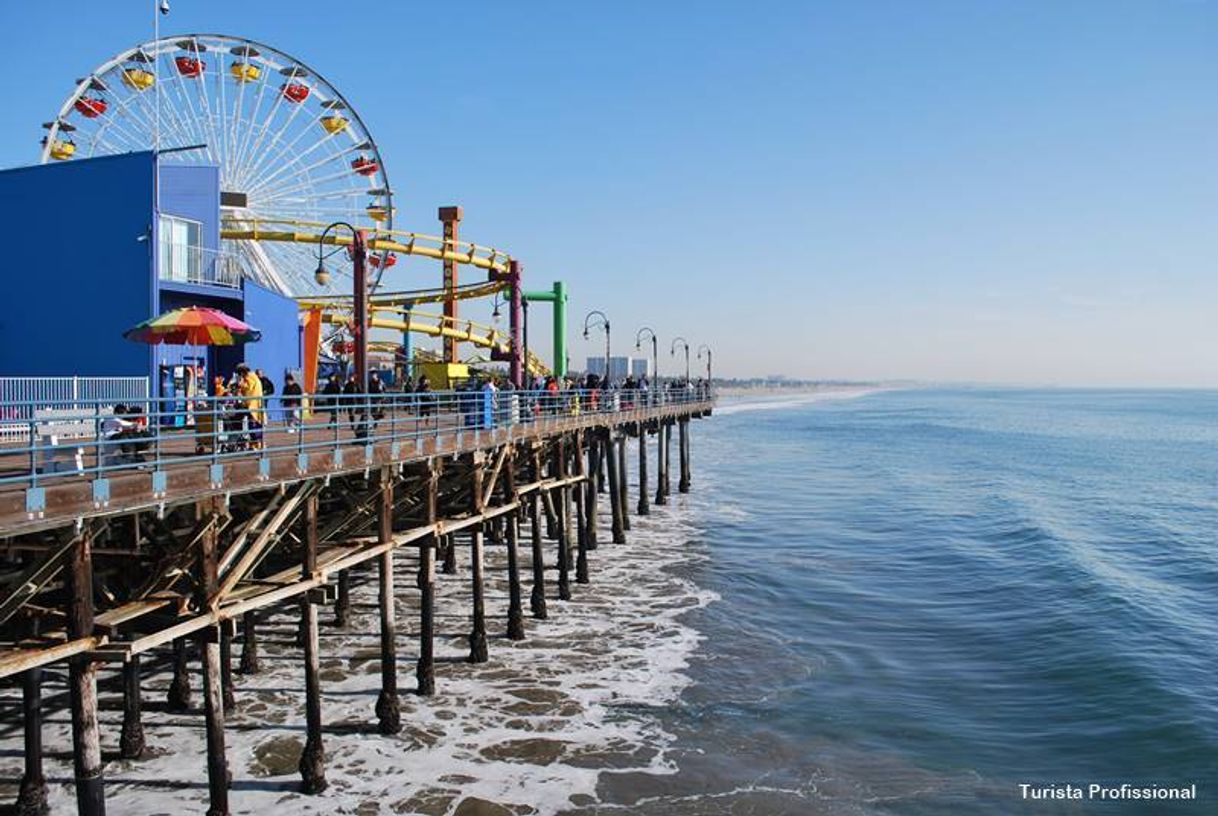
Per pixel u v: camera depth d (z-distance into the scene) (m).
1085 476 69.75
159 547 12.89
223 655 17.62
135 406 21.86
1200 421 165.75
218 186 30.25
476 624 21.12
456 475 21.75
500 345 57.94
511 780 15.44
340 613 23.56
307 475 14.42
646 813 14.57
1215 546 39.25
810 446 98.31
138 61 42.34
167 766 15.42
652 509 46.47
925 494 56.12
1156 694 20.02
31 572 10.51
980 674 21.55
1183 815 14.98
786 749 17.12
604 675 20.58
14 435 19.30
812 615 26.39
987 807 15.19
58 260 25.56
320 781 14.78
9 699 18.11
